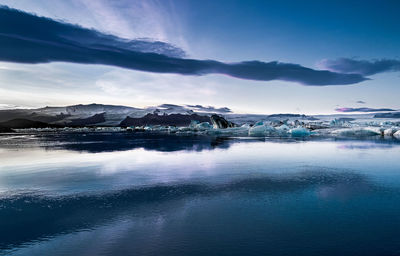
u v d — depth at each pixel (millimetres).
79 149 27578
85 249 5516
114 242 5812
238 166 15758
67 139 47250
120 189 10406
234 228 6469
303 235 6039
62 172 14156
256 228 6461
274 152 23203
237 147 28375
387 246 5492
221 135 58156
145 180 12016
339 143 32469
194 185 10961
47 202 8781
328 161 17562
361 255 5137
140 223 6875
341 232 6195
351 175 12812
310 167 15234
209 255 5191
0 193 9938
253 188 10359
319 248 5434
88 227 6668
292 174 13148
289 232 6211
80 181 11906
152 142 37719
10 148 29062
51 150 26578
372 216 7195
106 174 13523
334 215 7301
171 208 8031
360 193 9531
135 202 8672
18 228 6660
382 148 25953
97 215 7500
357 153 21938
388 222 6762
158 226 6656
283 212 7574
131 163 17281
